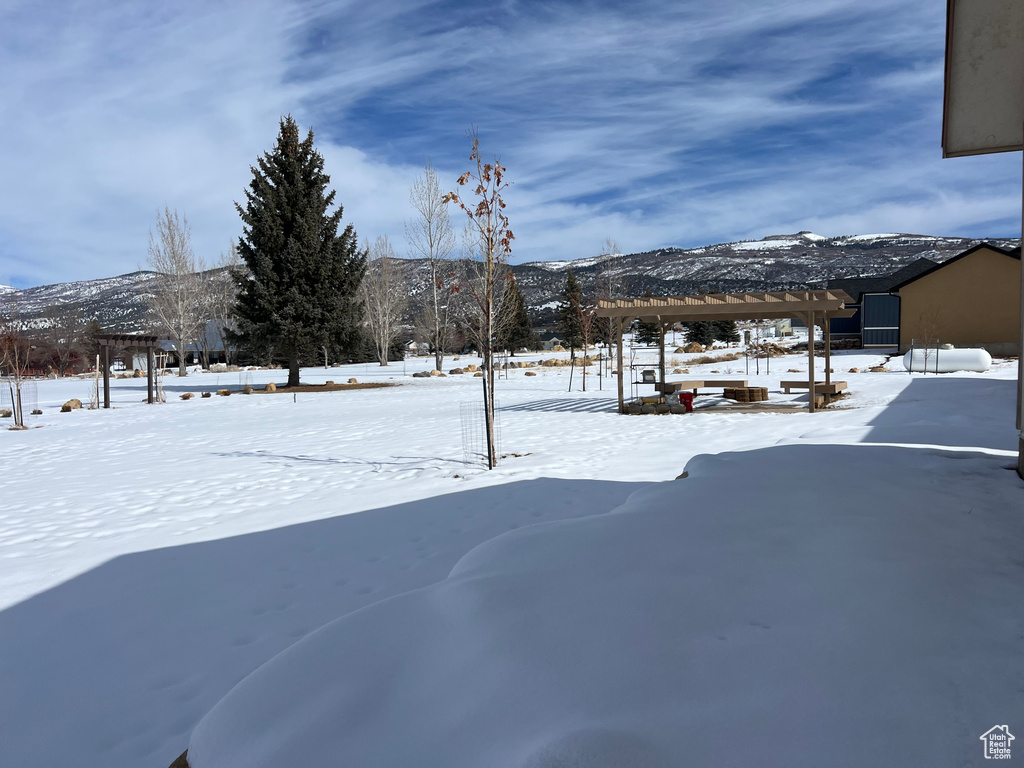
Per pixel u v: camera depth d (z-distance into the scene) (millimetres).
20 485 9156
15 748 2637
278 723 2047
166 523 6391
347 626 2602
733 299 13891
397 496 6836
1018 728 1691
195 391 29141
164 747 2604
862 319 37062
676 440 9844
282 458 10320
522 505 6008
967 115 6141
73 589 4508
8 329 29281
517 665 2107
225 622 3789
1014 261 30234
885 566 2832
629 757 1586
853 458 5430
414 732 1892
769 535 3275
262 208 28859
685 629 2283
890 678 1953
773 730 1713
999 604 2471
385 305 45281
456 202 8984
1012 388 13234
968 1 5453
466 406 17875
